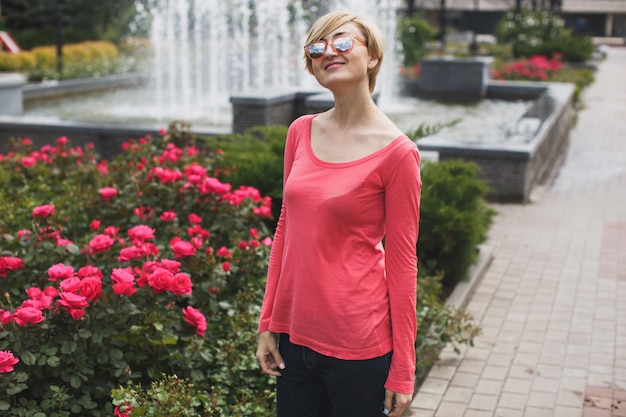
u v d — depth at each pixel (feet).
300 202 8.57
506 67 77.36
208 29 87.76
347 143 8.59
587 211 31.22
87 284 11.71
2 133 35.40
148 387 12.46
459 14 197.06
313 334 8.61
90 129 34.01
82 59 72.95
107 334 11.85
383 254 8.82
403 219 8.38
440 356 17.16
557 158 42.63
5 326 11.33
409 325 8.55
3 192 21.03
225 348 13.43
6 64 68.03
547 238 27.27
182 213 18.10
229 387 13.20
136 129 33.42
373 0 79.87
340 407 8.75
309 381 9.02
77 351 11.85
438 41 140.56
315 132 8.93
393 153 8.31
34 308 11.16
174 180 18.12
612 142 48.26
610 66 112.37
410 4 105.50
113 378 12.26
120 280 12.10
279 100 32.96
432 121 49.08
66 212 19.10
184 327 12.93
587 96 73.20
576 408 14.83
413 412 14.56
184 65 74.59
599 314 19.97
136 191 18.16
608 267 24.00
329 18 8.60
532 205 32.12
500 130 44.73
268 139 24.32
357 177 8.34
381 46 8.70
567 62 98.94
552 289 21.93
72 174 22.40
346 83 8.44
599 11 205.26
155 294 12.73
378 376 8.60
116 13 103.09
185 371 12.71
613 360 17.10
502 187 32.78
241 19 86.63
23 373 10.99
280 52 80.69
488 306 20.49
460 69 63.72
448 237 20.79
